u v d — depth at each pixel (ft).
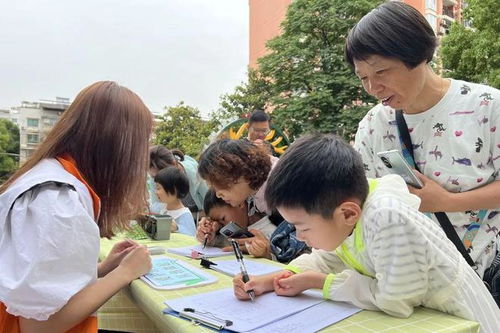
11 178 4.06
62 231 3.32
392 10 4.44
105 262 4.93
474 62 35.96
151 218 7.63
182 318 3.35
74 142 4.00
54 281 3.30
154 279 4.44
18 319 3.58
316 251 4.49
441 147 4.97
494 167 4.84
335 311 3.40
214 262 5.30
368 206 3.45
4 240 3.47
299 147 3.51
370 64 4.53
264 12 77.15
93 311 3.67
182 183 10.36
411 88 4.61
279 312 3.40
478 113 4.82
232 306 3.58
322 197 3.28
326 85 35.63
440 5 65.67
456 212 4.80
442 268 3.31
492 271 4.76
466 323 3.13
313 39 39.01
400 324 3.10
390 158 4.60
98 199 3.85
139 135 4.18
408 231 3.23
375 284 3.48
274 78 40.73
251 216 6.72
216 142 6.37
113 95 4.13
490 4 34.65
